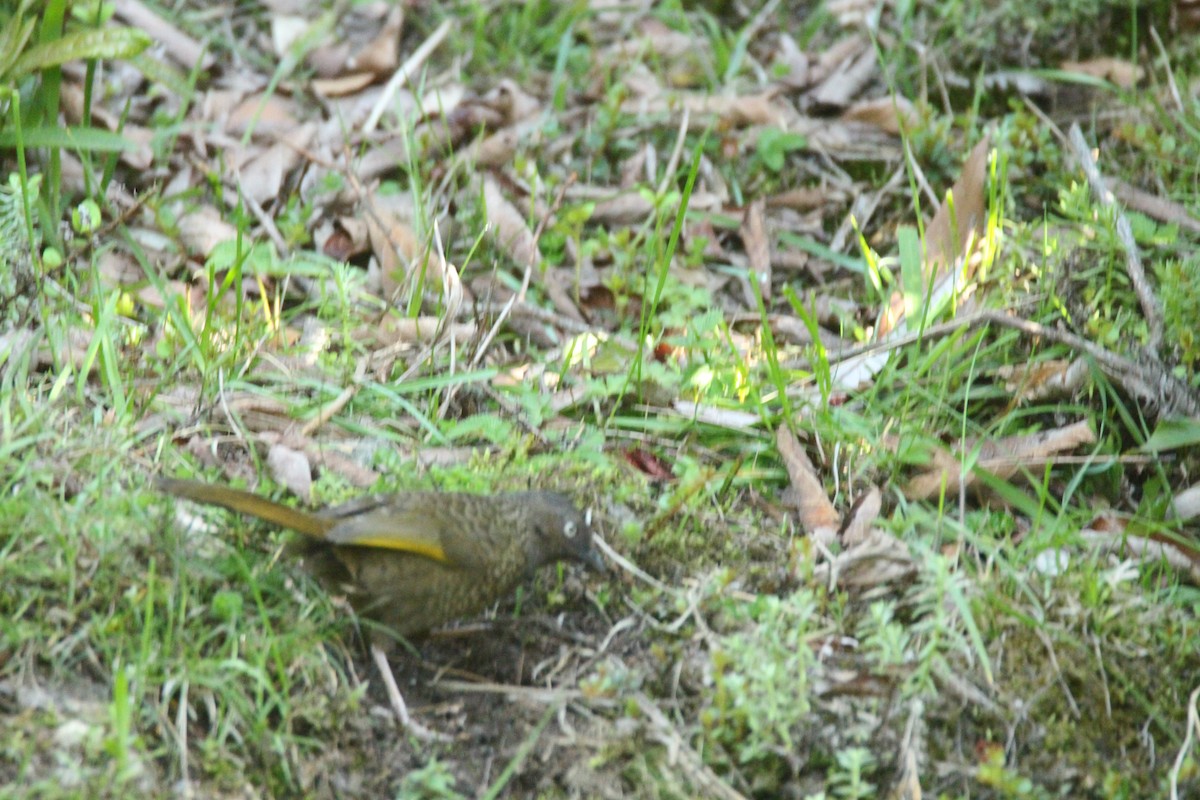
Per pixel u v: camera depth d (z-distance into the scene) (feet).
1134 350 35.88
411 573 26.50
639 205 44.45
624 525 30.71
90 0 41.60
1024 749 27.12
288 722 25.21
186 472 30.04
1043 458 33.68
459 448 33.27
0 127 39.19
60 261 36.55
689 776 25.88
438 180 44.96
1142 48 50.57
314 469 31.83
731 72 50.42
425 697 27.40
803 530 31.89
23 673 24.47
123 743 22.90
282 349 35.96
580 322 39.75
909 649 27.99
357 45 51.90
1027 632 28.40
